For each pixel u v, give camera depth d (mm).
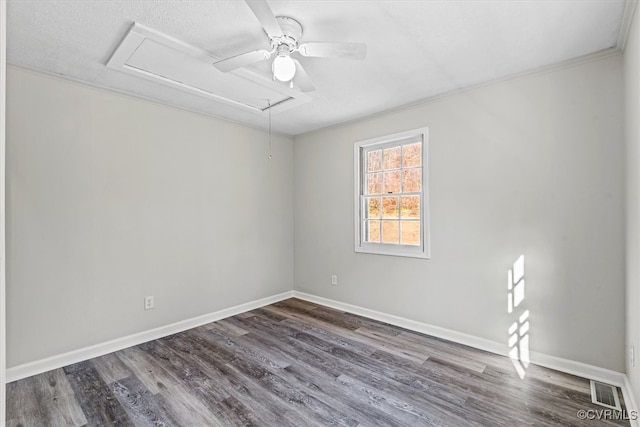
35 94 2430
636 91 1753
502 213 2719
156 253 3113
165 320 3170
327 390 2203
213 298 3578
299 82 2256
